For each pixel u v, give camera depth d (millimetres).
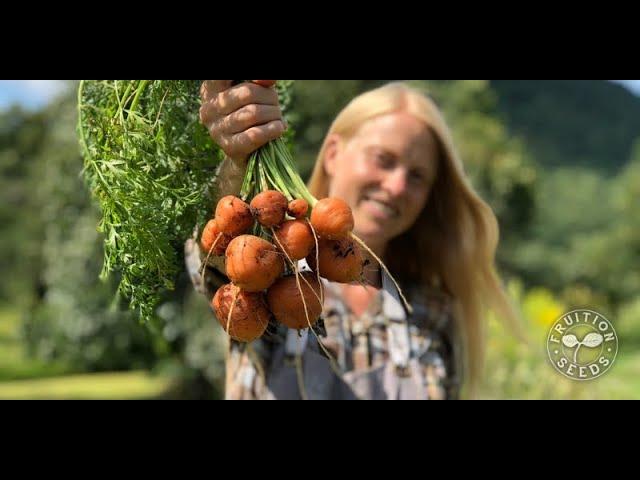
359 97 985
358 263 572
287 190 578
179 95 643
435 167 980
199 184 650
